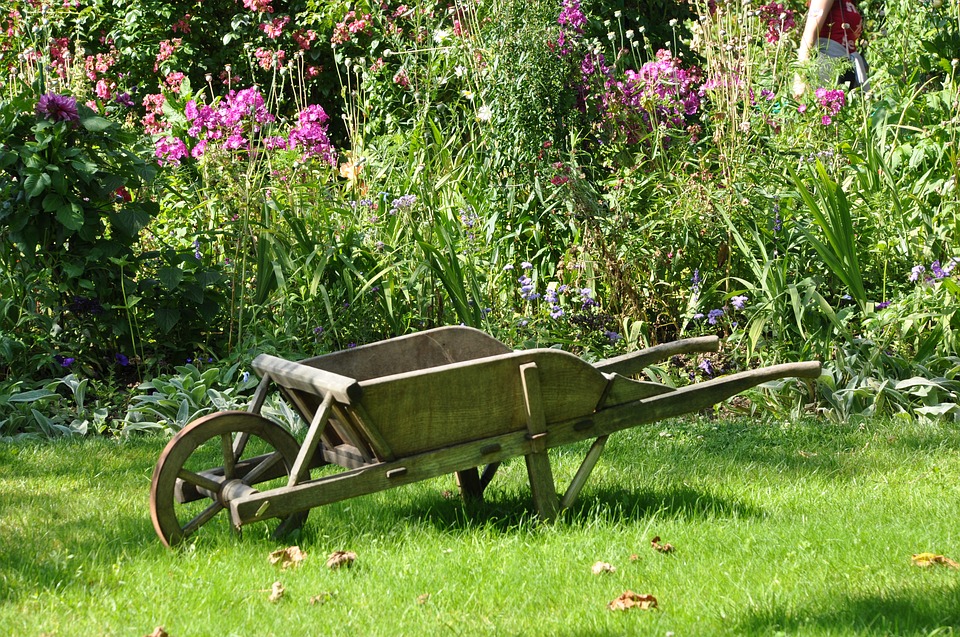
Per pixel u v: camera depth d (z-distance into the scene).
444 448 4.33
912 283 7.62
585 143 8.62
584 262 7.70
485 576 3.83
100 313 7.25
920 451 5.75
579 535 4.31
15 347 7.06
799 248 7.85
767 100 8.73
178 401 6.80
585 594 3.65
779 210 8.00
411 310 7.64
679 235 7.72
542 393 4.43
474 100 9.12
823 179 7.34
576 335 7.50
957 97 8.67
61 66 9.61
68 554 4.04
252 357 7.16
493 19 8.38
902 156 8.80
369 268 7.76
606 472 5.39
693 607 3.49
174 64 13.14
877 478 5.26
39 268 7.21
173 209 8.48
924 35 10.33
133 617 3.44
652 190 8.06
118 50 13.27
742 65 8.62
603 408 4.61
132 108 12.20
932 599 3.41
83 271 7.10
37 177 6.80
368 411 4.11
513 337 7.47
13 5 10.84
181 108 9.78
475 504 4.79
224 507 4.24
